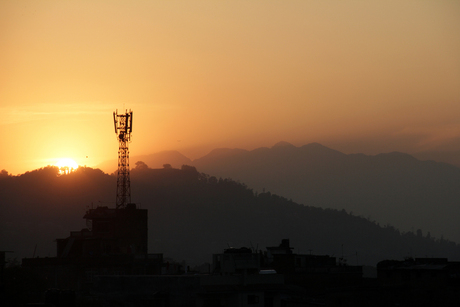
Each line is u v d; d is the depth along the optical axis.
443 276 68.06
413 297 67.56
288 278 82.44
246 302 55.47
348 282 83.69
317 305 61.44
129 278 69.50
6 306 57.22
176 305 67.75
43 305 51.81
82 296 70.69
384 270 74.81
